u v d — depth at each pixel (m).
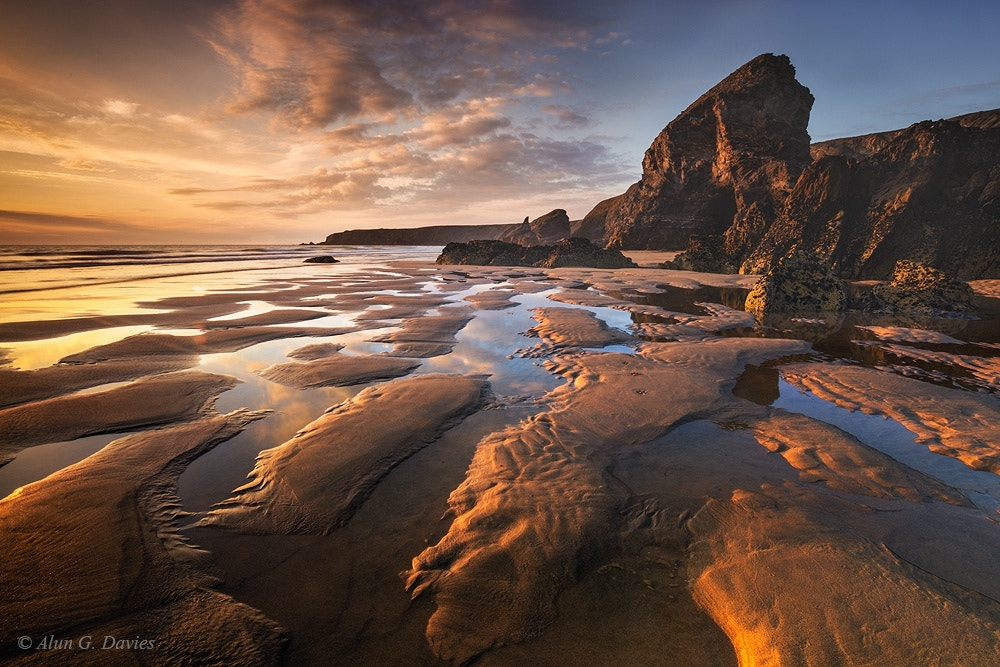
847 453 4.75
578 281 23.34
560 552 3.20
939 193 25.25
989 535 3.46
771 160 37.81
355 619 2.68
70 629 2.50
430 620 2.68
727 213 43.50
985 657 2.33
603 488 4.05
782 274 15.65
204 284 21.02
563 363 8.28
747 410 6.05
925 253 23.50
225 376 7.33
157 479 4.20
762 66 40.84
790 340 10.13
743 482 4.23
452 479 4.30
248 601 2.80
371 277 25.56
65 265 32.34
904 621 2.56
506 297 16.88
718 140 42.50
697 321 12.58
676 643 2.54
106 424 5.39
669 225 46.00
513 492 3.96
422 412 5.84
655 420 5.70
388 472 4.40
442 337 10.30
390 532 3.50
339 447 4.84
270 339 9.95
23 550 3.12
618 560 3.19
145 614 2.64
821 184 27.39
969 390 6.75
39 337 9.76
